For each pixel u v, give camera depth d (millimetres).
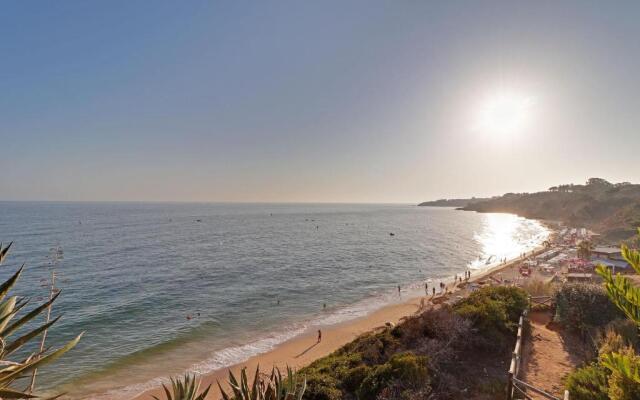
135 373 23109
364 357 15945
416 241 100812
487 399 11922
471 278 54594
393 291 46875
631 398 7012
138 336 29422
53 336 28938
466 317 17078
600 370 10227
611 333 12367
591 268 49719
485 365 14188
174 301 39156
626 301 3967
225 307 37656
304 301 41031
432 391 12273
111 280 47250
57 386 21203
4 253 2666
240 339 29500
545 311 21172
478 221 184125
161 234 103750
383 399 11711
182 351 26781
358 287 48344
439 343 15297
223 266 59000
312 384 13180
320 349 27125
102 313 34531
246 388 5883
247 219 184125
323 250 80312
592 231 108812
